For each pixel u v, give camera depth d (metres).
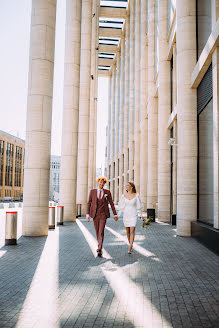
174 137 16.80
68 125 18.70
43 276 5.57
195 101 11.59
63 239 10.33
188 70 11.62
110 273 5.82
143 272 5.93
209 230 8.56
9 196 88.94
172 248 8.68
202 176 10.85
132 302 4.27
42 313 3.84
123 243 9.57
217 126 8.27
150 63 25.00
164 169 18.92
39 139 11.46
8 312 3.87
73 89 18.81
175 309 4.01
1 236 11.05
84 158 25.59
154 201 24.11
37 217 11.21
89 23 26.08
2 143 84.31
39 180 11.37
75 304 4.17
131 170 42.62
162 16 19.36
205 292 4.72
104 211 7.75
